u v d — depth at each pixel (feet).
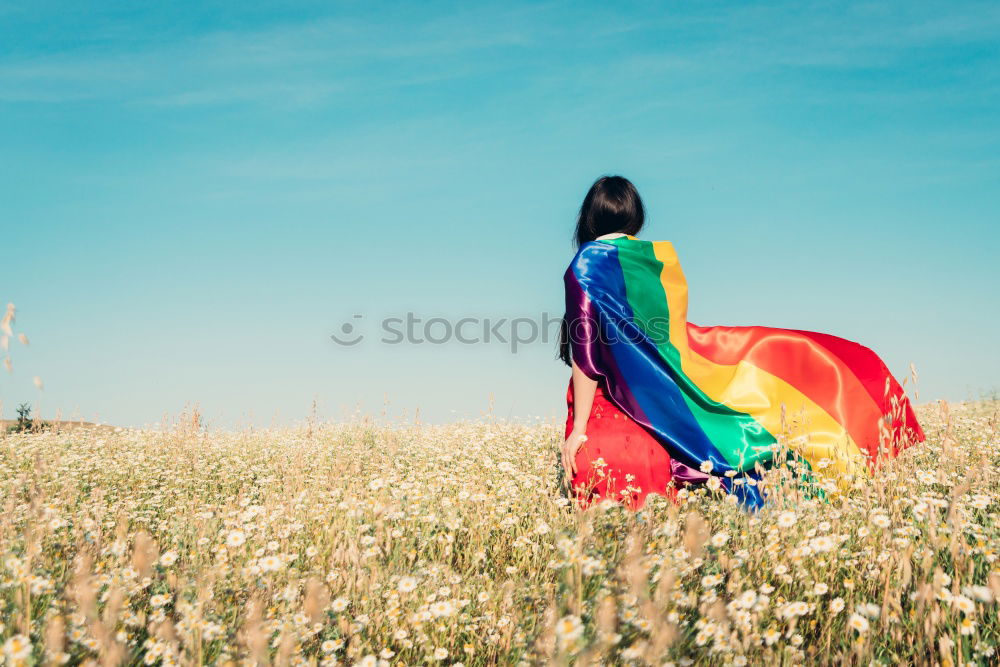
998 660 7.60
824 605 8.81
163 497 19.83
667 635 6.97
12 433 33.55
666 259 15.38
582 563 8.64
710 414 15.26
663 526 10.52
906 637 8.04
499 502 14.47
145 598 9.95
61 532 12.60
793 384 16.16
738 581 8.90
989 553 9.35
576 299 14.61
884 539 9.66
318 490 18.06
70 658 7.50
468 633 9.30
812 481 14.62
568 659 6.84
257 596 9.55
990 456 17.47
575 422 14.55
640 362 14.64
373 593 9.95
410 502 14.20
